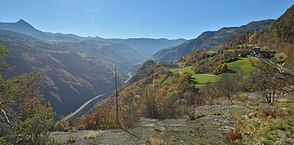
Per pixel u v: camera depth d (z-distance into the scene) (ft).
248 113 80.18
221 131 66.49
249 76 173.99
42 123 34.86
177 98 170.40
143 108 119.96
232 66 255.29
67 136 75.05
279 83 19.26
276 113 68.64
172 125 85.51
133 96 218.59
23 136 33.47
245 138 53.31
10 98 38.06
